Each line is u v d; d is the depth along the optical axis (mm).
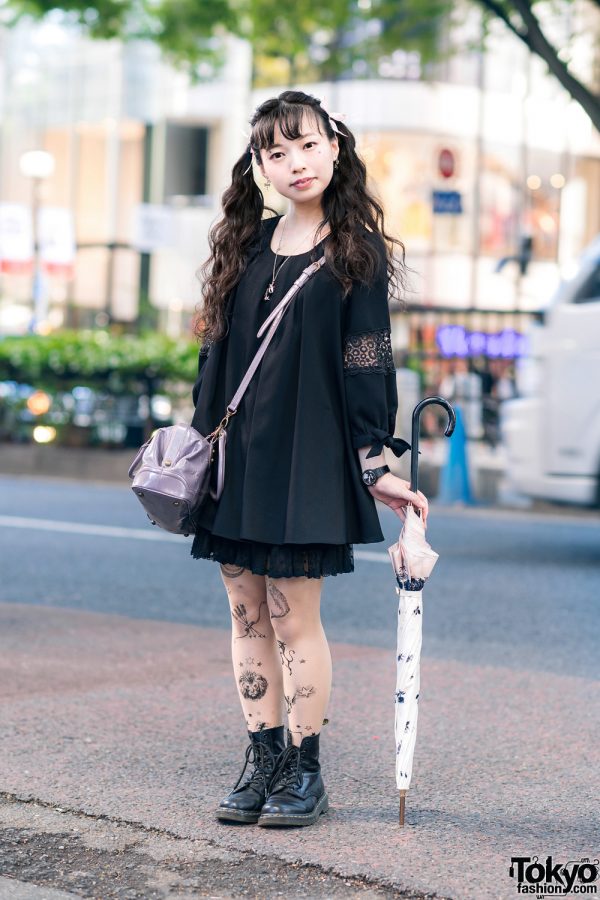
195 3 18031
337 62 18562
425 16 16500
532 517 13781
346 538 3559
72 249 29812
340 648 6402
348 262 3525
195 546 3773
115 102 34844
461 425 14930
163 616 7375
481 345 20094
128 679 5613
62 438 18344
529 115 32062
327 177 3609
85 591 8188
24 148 37250
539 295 32156
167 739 4637
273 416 3586
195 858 3451
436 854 3465
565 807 3912
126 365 17844
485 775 4246
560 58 13617
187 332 32250
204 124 33969
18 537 10820
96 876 3320
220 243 3770
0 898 3141
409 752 3688
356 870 3334
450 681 5684
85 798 3932
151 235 28297
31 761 4320
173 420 18078
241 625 3826
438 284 31078
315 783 3770
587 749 4590
